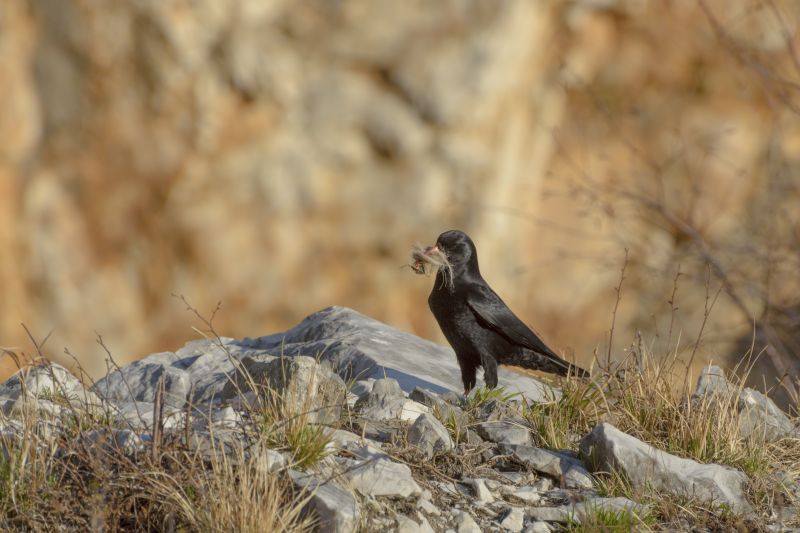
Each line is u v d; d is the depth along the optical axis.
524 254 24.14
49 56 24.09
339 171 24.20
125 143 24.12
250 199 24.22
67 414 6.44
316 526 5.30
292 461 5.75
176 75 23.70
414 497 5.84
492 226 24.09
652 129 24.09
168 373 8.78
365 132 24.08
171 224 24.34
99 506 5.16
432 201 24.19
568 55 24.31
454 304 9.45
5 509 5.33
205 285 24.33
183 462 5.54
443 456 6.59
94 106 24.05
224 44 23.61
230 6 23.45
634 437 7.04
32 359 6.92
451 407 7.38
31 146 24.45
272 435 5.99
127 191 24.33
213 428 5.98
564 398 7.85
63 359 24.44
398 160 24.11
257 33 23.67
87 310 24.47
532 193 24.50
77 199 24.45
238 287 24.33
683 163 23.41
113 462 5.55
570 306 23.61
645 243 21.97
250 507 5.15
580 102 24.59
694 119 23.84
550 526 5.96
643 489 6.37
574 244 23.89
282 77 23.81
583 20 24.09
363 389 8.23
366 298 24.34
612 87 24.39
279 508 5.32
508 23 23.62
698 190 20.11
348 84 23.94
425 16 23.67
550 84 24.59
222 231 24.30
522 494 6.26
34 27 24.00
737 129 23.36
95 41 23.69
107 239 24.55
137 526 5.25
